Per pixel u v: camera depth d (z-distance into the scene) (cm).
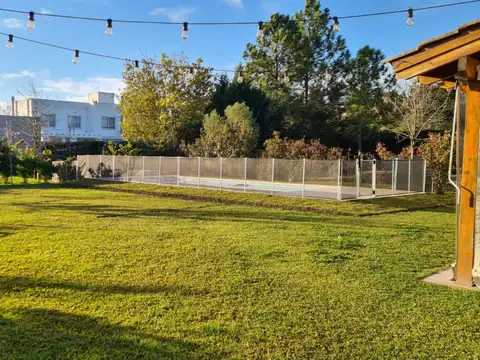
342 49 3173
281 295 434
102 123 4306
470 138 452
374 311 390
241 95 2986
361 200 1328
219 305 404
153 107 3095
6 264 543
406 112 2511
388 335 340
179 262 563
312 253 622
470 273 464
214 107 3075
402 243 701
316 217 1038
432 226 889
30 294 430
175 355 305
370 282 479
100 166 2322
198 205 1301
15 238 716
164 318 370
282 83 3231
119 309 390
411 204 1297
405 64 471
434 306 403
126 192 1794
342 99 3181
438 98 2445
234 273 513
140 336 334
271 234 779
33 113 3122
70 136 4078
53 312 382
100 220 948
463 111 461
